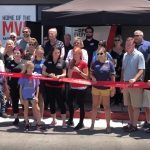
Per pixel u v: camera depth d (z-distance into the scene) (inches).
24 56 416.8
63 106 397.1
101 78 377.1
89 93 484.4
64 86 404.8
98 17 426.9
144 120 419.8
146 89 377.1
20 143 352.2
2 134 377.4
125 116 428.8
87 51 447.2
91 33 450.3
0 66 410.6
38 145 346.9
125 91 384.2
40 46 411.8
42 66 398.6
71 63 389.1
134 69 375.9
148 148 339.0
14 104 407.5
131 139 362.0
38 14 553.9
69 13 432.8
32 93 387.5
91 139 362.0
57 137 368.8
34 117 395.9
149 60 388.8
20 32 558.6
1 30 562.9
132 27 524.1
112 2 448.5
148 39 524.7
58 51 393.1
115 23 426.3
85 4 450.0
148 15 423.2
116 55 458.3
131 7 431.8
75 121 421.1
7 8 559.8
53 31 419.2
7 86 416.5
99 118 431.8
